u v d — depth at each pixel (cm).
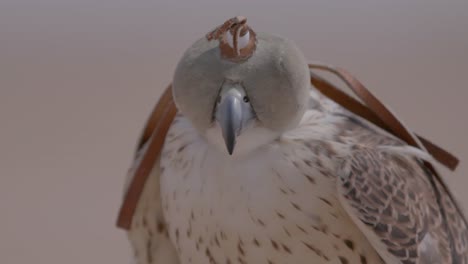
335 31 1079
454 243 263
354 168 259
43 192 451
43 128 578
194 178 260
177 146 261
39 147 532
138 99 677
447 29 1045
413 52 888
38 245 385
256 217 259
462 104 605
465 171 411
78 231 399
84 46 995
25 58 889
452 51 882
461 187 388
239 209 259
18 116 616
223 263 261
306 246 260
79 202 436
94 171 483
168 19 1246
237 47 256
